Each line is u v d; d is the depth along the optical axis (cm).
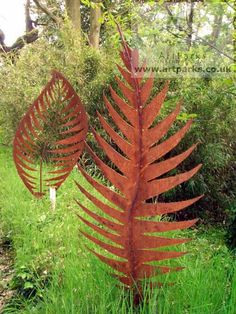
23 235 475
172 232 457
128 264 247
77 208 540
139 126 214
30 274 394
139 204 228
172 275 288
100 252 368
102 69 827
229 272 312
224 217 684
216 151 675
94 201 237
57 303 280
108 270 301
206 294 262
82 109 294
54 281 325
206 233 601
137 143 217
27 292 381
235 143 727
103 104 784
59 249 417
